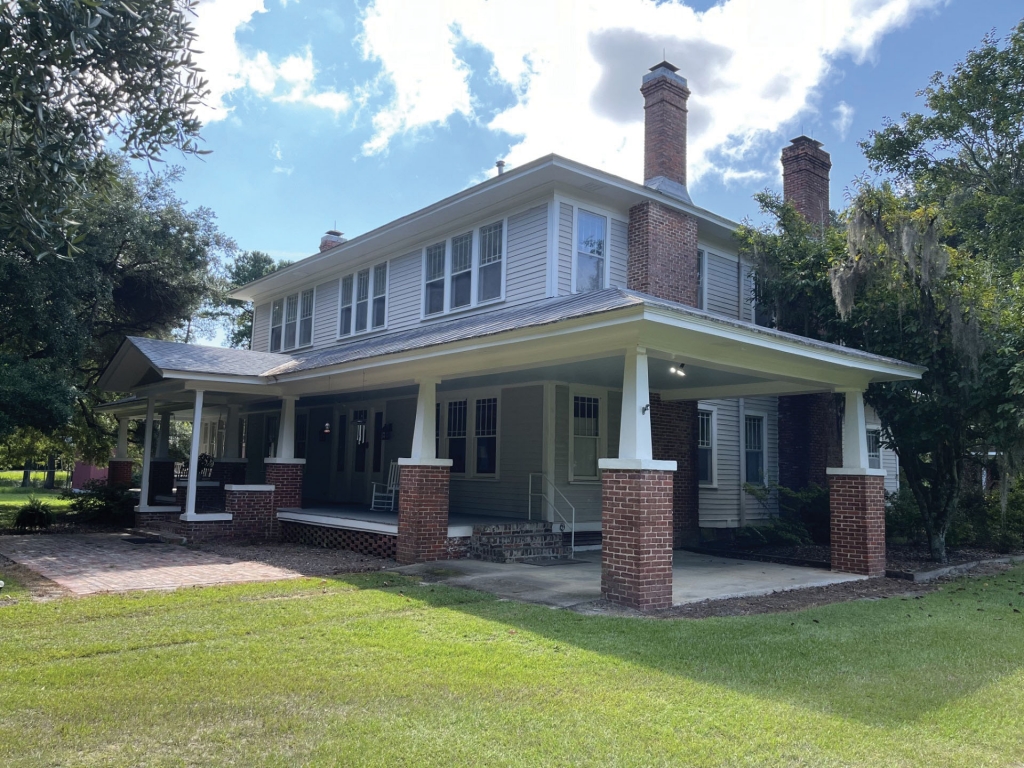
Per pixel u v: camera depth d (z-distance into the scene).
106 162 6.82
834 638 7.15
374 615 7.80
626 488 8.69
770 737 4.50
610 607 8.51
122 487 19.81
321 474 20.70
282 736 4.41
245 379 15.23
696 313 8.43
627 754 4.22
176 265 21.89
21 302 17.12
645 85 16.34
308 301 20.78
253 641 6.61
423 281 16.22
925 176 24.58
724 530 17.25
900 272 12.84
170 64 6.73
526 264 13.66
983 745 4.45
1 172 6.41
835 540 12.28
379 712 4.84
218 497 20.22
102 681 5.36
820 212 18.97
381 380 13.23
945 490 13.38
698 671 5.89
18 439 27.06
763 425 18.84
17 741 4.25
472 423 15.65
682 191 15.89
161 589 9.09
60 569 10.70
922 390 13.11
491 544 12.43
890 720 4.85
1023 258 19.98
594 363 11.69
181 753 4.14
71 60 5.92
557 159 12.45
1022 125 22.19
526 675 5.69
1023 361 11.36
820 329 15.34
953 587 10.85
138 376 17.38
